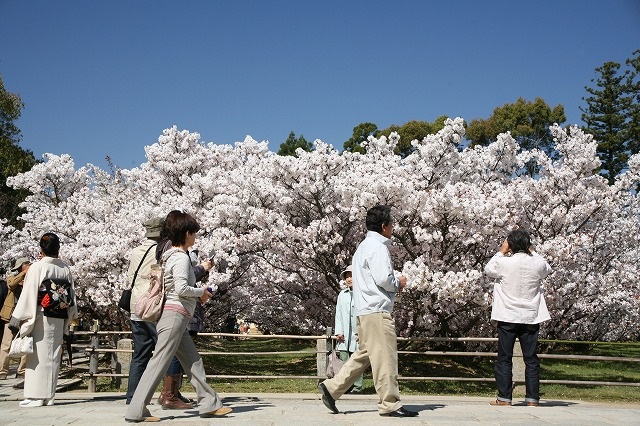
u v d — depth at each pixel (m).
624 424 4.47
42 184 16.73
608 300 14.93
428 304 10.29
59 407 5.89
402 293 10.28
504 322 5.93
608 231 15.89
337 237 11.43
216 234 12.03
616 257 15.95
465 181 13.66
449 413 5.09
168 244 5.45
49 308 5.96
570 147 14.06
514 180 13.94
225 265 13.21
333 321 13.85
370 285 4.89
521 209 12.91
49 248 6.15
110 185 17.45
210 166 16.61
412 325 11.66
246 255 13.70
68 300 6.14
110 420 4.70
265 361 14.59
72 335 9.20
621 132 32.78
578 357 7.38
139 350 5.82
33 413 5.30
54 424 4.50
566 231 13.18
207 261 5.48
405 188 10.62
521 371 7.36
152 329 5.75
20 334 5.90
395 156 13.11
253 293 15.57
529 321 5.87
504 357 5.95
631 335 19.36
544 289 11.77
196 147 17.16
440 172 12.88
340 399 6.98
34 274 5.97
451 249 11.66
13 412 5.43
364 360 5.01
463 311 12.12
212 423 4.50
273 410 5.42
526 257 5.93
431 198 10.55
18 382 8.29
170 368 5.55
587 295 14.05
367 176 11.34
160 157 16.62
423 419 4.69
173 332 4.70
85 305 13.55
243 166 15.73
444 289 9.66
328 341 8.09
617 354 18.61
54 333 6.06
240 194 12.88
